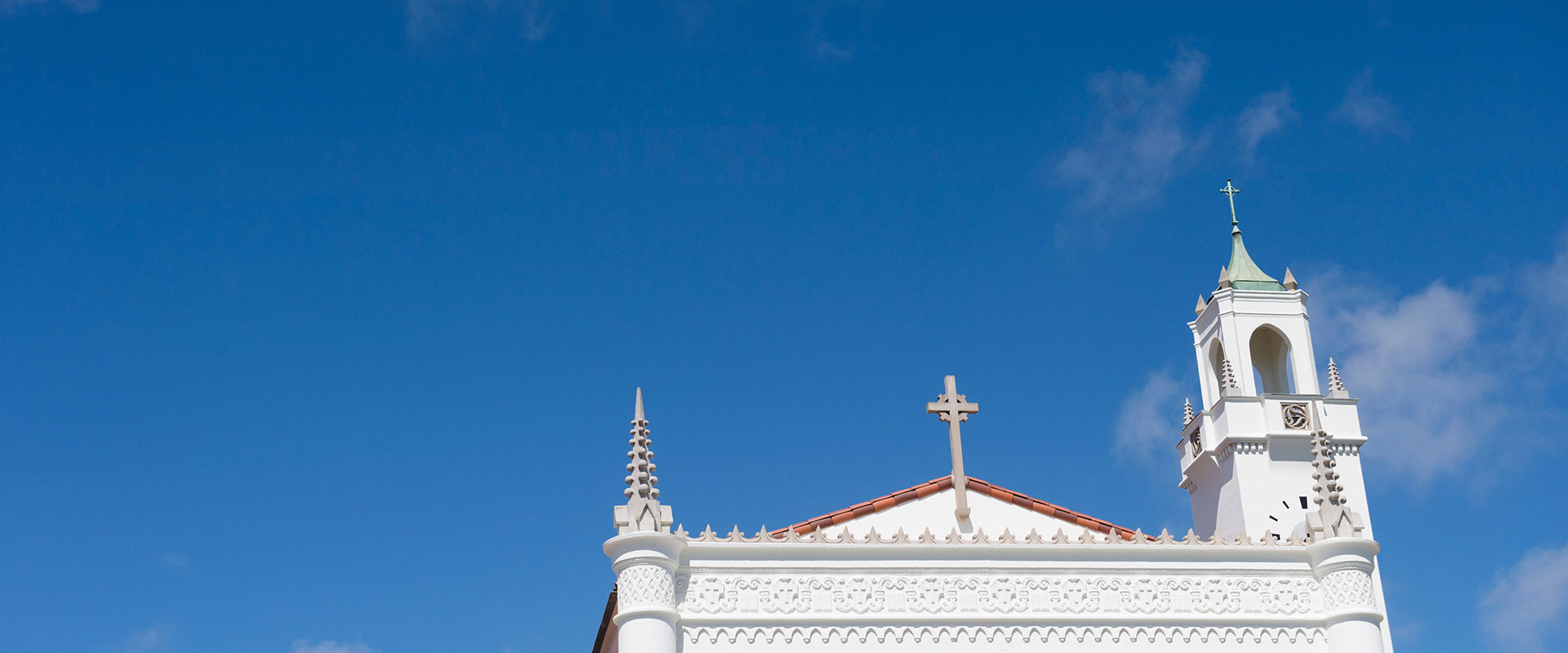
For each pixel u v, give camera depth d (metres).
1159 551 23.70
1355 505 32.47
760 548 22.88
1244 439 32.44
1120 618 23.12
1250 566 23.89
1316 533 24.16
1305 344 34.12
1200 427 33.97
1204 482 34.09
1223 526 32.66
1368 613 23.34
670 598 22.12
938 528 26.39
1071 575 23.38
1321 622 23.64
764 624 22.39
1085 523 26.80
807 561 22.91
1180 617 23.30
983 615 22.84
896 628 22.62
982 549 23.34
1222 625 23.39
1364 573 23.66
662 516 22.59
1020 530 26.59
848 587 22.83
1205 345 35.38
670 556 22.38
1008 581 23.19
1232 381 33.34
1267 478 32.19
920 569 23.08
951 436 26.70
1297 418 32.94
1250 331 34.06
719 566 22.67
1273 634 23.47
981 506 26.72
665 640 21.73
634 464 22.84
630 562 22.09
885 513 26.44
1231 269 35.84
